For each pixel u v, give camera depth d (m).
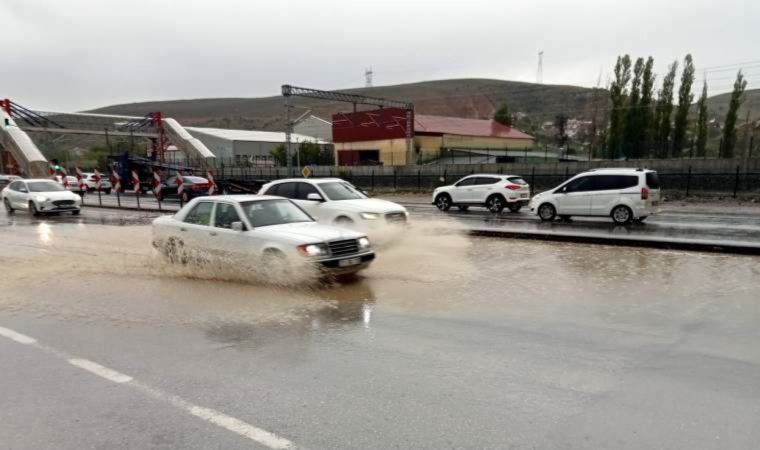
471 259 9.95
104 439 3.40
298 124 84.62
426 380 4.28
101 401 3.96
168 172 37.91
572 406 3.77
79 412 3.79
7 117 52.59
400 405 3.82
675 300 6.77
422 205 26.05
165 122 62.03
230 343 5.26
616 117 42.81
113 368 4.63
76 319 6.13
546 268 9.05
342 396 3.99
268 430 3.49
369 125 52.34
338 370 4.52
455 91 175.88
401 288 7.57
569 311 6.32
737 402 3.80
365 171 39.47
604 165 28.83
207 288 7.61
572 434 3.37
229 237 8.19
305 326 5.80
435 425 3.52
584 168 29.56
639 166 27.66
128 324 5.92
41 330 5.75
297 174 44.59
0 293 7.38
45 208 20.12
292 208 9.02
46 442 3.37
